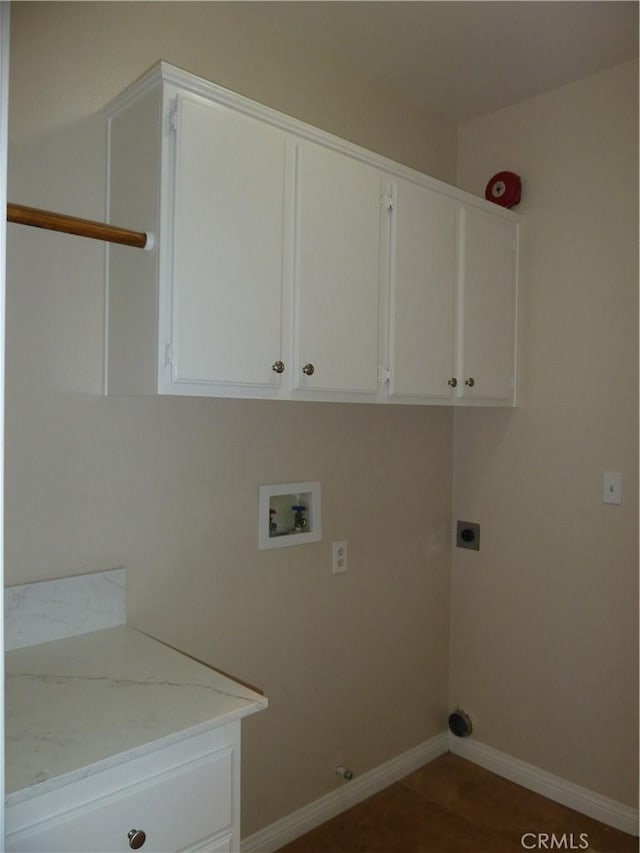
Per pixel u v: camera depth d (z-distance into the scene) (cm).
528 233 246
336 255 179
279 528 213
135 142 154
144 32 175
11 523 154
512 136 253
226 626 198
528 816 227
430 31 206
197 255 149
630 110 220
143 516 177
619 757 222
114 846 111
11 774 102
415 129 253
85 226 138
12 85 152
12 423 153
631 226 220
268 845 208
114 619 170
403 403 202
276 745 212
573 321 234
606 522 226
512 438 252
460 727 264
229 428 197
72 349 163
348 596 234
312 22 203
